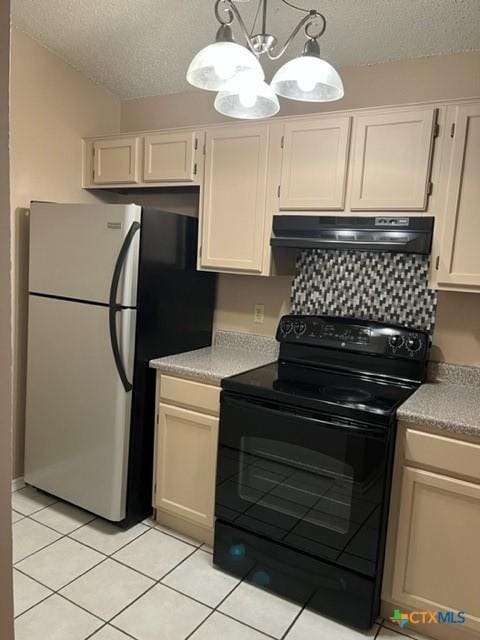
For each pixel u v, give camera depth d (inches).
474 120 76.1
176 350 107.9
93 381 98.7
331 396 80.4
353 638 75.0
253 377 90.2
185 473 96.7
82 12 94.8
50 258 102.7
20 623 74.4
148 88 121.0
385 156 83.4
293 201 92.5
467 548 70.5
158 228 98.8
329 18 85.3
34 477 111.3
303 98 70.1
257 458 84.4
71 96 116.4
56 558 90.4
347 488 75.9
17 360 111.8
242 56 59.4
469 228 78.2
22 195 108.7
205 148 102.0
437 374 92.5
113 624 75.4
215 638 73.7
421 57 91.5
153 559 91.7
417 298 93.7
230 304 116.4
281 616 79.0
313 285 104.8
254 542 85.7
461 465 69.9
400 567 75.6
